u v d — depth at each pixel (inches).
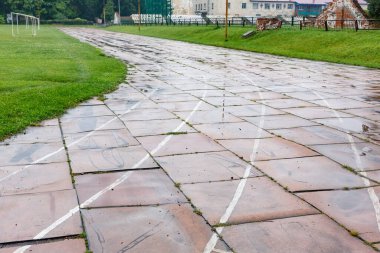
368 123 398.9
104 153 300.5
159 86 605.0
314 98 524.7
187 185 243.1
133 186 241.8
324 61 987.9
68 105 456.4
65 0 4891.7
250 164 278.8
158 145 319.3
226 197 226.8
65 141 330.0
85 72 717.9
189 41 1754.4
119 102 485.1
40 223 198.8
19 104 436.1
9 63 827.4
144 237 186.4
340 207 216.2
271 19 1619.1
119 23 4318.4
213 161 283.9
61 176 257.1
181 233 189.8
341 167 275.1
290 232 190.9
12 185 243.4
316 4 3914.9
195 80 669.3
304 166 276.1
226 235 187.9
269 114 431.8
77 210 211.9
